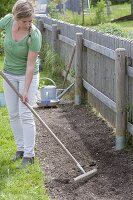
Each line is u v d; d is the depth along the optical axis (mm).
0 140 5816
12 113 5203
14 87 4977
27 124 5051
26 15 4684
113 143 5801
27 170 4918
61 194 4477
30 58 4859
